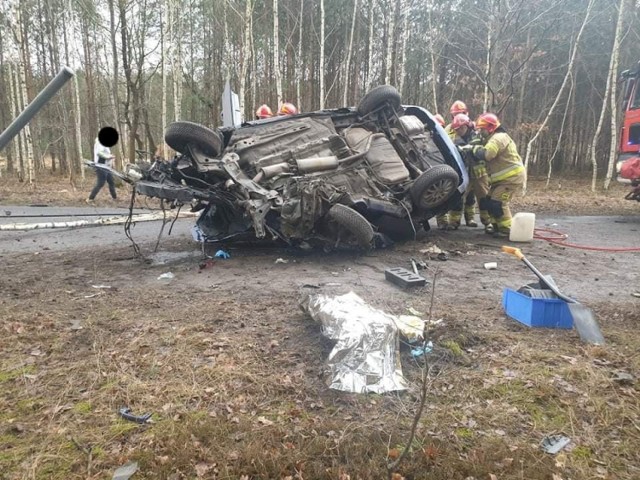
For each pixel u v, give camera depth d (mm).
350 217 6172
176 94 17562
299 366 3340
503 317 4305
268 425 2676
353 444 2482
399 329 3480
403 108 8461
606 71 26922
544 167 32844
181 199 6117
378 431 2602
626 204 13922
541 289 4332
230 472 2328
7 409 2826
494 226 8375
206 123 27359
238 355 3492
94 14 19891
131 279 5668
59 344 3666
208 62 25078
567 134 31828
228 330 3975
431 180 6934
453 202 7895
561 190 19891
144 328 3975
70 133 26391
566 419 2773
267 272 5980
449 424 2707
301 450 2461
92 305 4613
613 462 2438
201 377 3184
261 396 2980
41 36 23516
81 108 28062
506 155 8047
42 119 25078
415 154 7812
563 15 17281
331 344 3535
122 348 3600
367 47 25750
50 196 14578
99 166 6375
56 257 6816
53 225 8609
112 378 3164
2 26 20453
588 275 5867
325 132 7238
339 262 6508
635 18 20328
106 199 13836
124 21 17672
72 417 2752
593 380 3137
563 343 3729
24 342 3705
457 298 4891
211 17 22344
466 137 9258
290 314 4328
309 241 6641
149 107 23281
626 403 2918
